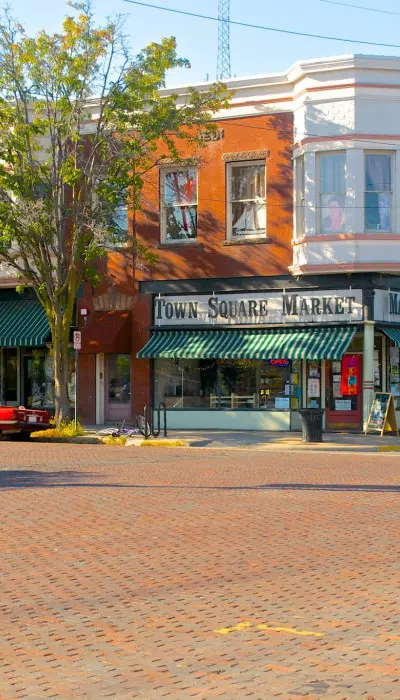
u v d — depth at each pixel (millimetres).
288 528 12461
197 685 6355
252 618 8141
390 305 28000
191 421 29938
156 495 15344
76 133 26016
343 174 27297
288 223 28531
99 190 26969
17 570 10070
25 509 13914
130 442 26281
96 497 15078
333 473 18578
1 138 26781
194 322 29812
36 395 33469
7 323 31953
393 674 6586
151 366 30469
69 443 26719
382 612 8344
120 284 30891
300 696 6125
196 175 29953
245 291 29125
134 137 27188
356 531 12266
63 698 6105
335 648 7227
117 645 7332
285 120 28594
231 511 13797
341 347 26969
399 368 29141
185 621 8047
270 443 25594
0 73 26219
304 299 28203
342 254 27031
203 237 29719
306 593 9062
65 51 26312
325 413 28641
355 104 27016
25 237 27031
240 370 29531
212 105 27344
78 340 27562
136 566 10258
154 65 26531
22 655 7070
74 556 10766
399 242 27078
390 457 22672
